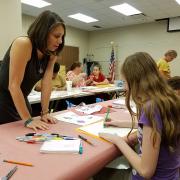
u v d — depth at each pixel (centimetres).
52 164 70
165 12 606
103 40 846
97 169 76
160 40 711
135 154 85
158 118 76
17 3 339
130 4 536
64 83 351
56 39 115
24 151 80
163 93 82
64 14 634
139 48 761
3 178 60
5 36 326
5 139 92
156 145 76
